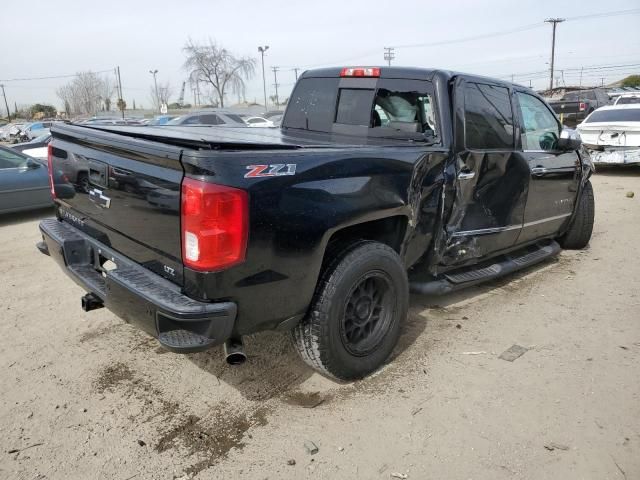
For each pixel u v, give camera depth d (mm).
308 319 3031
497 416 3002
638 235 6871
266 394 3223
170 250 2646
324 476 2551
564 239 6062
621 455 2688
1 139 39500
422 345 3834
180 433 2865
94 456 2684
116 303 2809
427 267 3861
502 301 4660
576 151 5383
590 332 4051
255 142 2811
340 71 4441
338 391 3250
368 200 3049
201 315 2473
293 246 2715
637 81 66562
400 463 2637
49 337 3949
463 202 3896
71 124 3748
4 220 8242
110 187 3035
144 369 3502
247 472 2580
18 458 2662
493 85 4250
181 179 2498
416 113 3908
